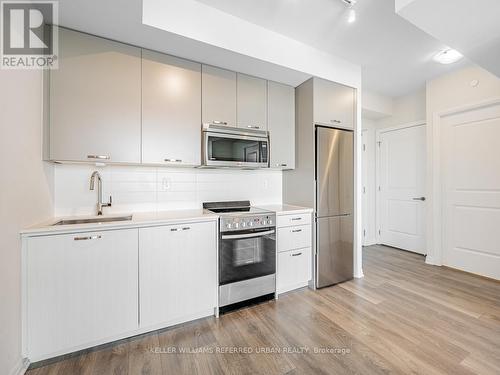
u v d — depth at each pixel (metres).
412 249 3.79
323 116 2.60
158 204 2.30
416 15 1.48
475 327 1.82
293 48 2.31
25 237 1.37
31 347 1.39
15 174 1.28
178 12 1.74
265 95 2.53
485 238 2.79
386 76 3.15
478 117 2.83
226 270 2.03
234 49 1.97
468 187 2.93
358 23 2.08
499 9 1.42
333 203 2.67
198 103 2.13
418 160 3.68
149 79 1.93
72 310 1.48
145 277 1.70
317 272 2.54
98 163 1.91
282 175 3.04
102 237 1.56
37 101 1.53
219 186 2.62
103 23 1.62
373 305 2.18
